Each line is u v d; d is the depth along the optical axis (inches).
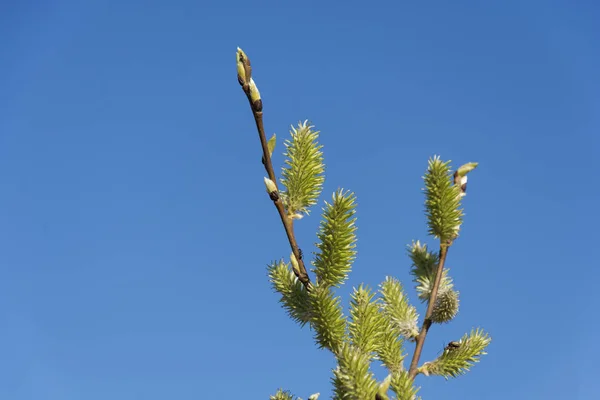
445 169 162.9
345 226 151.3
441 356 159.2
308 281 150.8
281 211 151.1
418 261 172.7
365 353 147.3
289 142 156.6
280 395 158.9
